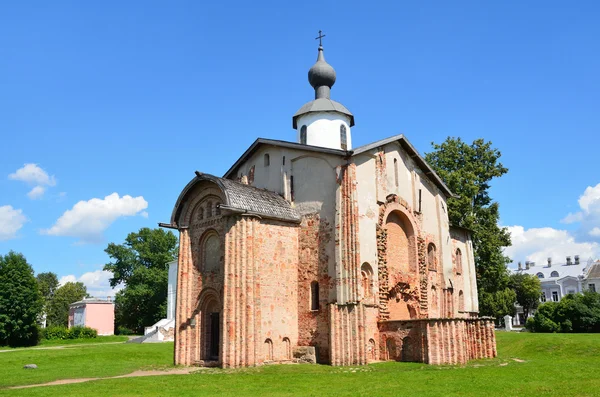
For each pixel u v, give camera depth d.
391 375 20.36
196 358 26.86
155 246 82.50
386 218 29.36
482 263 46.41
